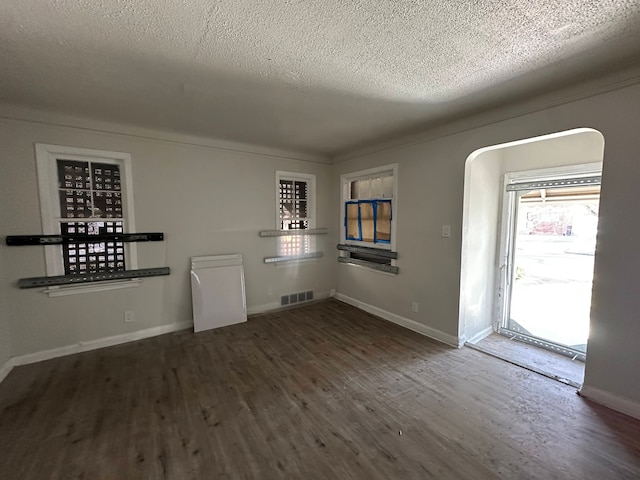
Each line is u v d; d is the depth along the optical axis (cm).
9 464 163
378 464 163
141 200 325
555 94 225
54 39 159
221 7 135
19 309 272
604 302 210
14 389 234
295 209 454
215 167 372
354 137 357
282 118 289
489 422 196
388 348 308
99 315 309
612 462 163
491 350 312
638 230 193
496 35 158
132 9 136
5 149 261
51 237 281
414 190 347
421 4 133
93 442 179
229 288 379
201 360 282
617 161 199
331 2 132
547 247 324
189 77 205
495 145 268
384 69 194
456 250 307
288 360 283
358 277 441
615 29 152
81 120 288
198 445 177
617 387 206
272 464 163
